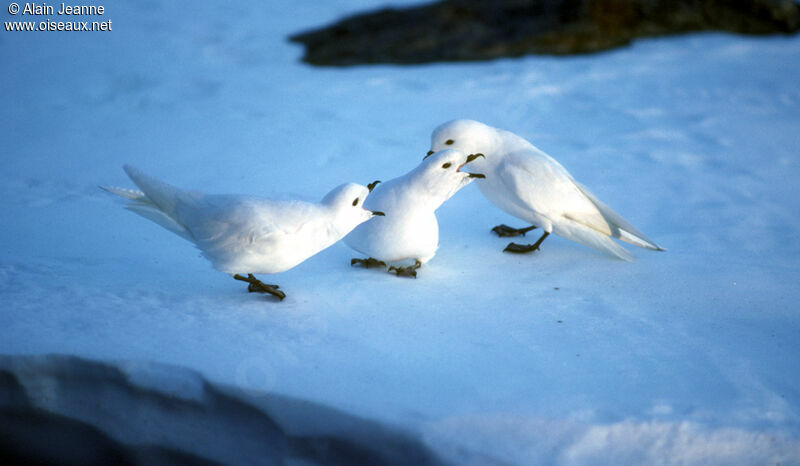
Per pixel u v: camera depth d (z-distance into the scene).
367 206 7.70
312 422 5.55
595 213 8.27
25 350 6.01
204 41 17.38
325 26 18.38
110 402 6.05
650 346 6.39
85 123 12.80
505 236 9.12
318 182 10.54
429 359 6.06
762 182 10.73
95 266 7.74
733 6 20.00
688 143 12.38
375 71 16.03
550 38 17.67
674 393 5.71
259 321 6.62
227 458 5.91
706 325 6.81
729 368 6.07
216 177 10.68
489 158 8.45
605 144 12.33
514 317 6.88
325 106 13.88
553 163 8.45
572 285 7.67
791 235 8.96
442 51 17.14
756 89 15.30
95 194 10.00
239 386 5.68
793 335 6.65
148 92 14.34
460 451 5.27
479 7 18.83
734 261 8.24
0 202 9.53
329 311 6.88
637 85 15.48
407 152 11.81
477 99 14.46
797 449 5.33
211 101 13.96
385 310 6.94
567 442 5.32
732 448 5.36
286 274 7.77
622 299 7.33
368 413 5.41
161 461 6.11
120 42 17.00
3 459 6.48
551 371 5.95
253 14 19.19
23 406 6.19
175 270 7.79
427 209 7.50
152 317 6.59
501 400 5.54
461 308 7.04
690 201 10.06
